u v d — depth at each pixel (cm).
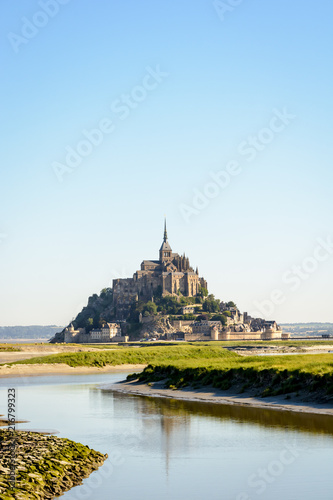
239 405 8369
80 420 7331
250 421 7000
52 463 4762
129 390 10844
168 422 7094
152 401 9138
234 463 5109
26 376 14525
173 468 4991
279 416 7269
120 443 5953
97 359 17912
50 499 4172
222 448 5634
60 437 6247
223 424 6850
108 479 4700
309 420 6919
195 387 10362
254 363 11475
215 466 5025
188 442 5919
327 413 7312
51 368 16425
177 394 9906
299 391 8644
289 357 13112
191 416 7519
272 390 8981
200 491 4372
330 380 8406
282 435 6125
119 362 18225
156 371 12538
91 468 4988
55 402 9131
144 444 5891
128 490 4412
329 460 5122
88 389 11181
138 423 7062
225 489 4422
